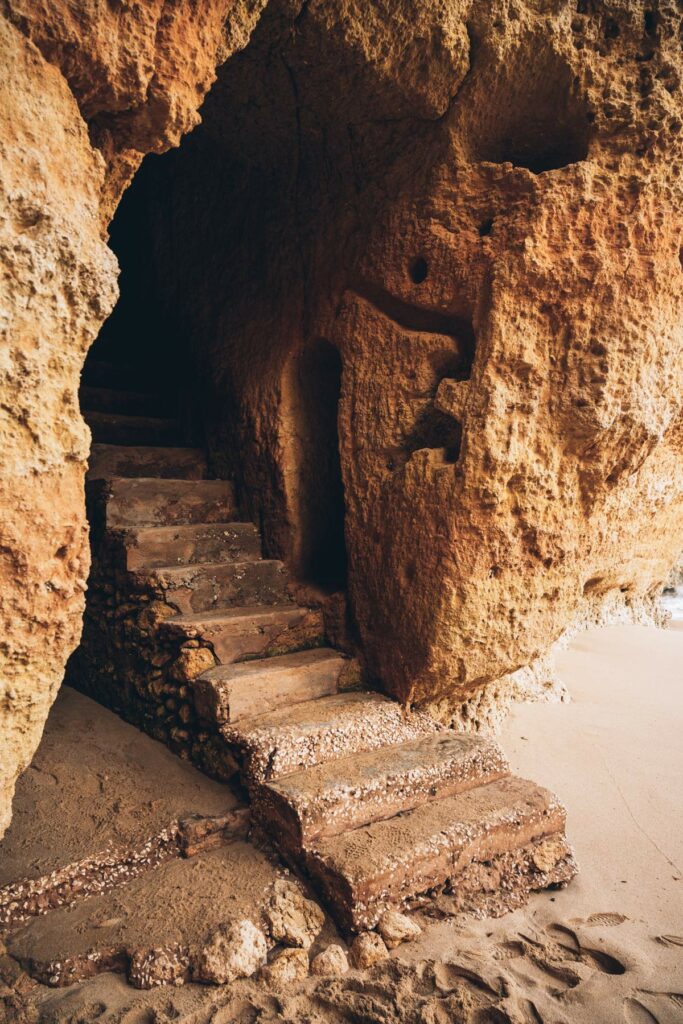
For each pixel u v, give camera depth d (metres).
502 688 4.65
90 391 5.07
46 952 2.38
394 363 3.67
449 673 3.57
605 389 3.24
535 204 3.14
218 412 4.68
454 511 3.31
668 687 5.51
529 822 3.13
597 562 4.21
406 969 2.45
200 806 3.10
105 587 4.05
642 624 7.50
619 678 5.69
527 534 3.47
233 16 2.41
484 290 3.29
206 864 2.87
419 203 3.43
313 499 4.35
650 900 3.01
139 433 4.95
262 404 4.27
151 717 3.73
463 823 2.98
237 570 3.99
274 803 2.92
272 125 3.67
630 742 4.46
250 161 4.14
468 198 3.33
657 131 3.08
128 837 2.87
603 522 3.84
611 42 3.09
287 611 3.94
